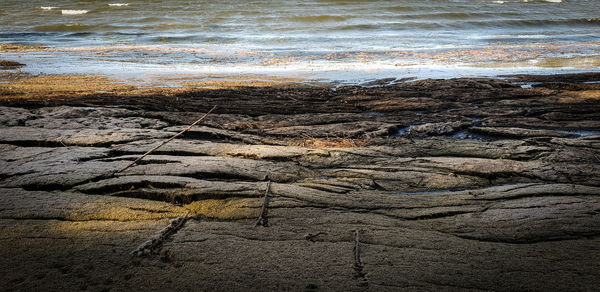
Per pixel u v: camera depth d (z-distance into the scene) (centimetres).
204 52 1683
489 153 558
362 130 662
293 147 580
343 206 408
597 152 549
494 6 3406
